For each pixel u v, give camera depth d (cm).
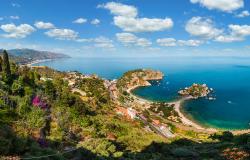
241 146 7300
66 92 14275
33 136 7394
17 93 11738
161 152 8769
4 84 11994
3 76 12762
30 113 9625
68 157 6241
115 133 11581
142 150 9194
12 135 5725
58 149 7119
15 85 11788
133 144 9900
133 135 11031
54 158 5634
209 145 8950
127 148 9556
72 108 12731
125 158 7588
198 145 9638
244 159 6225
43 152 5656
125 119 18000
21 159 5091
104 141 8544
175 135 18175
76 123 11419
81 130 10575
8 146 5256
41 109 10438
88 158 6719
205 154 7231
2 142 5231
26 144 5822
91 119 12406
